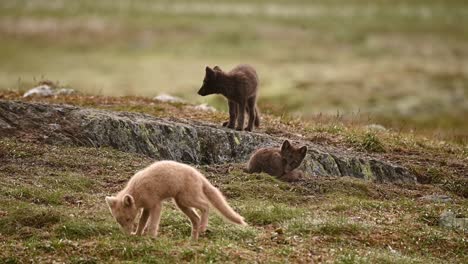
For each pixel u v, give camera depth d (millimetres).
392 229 21703
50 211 20422
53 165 25188
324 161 27953
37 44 154250
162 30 181875
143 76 107500
